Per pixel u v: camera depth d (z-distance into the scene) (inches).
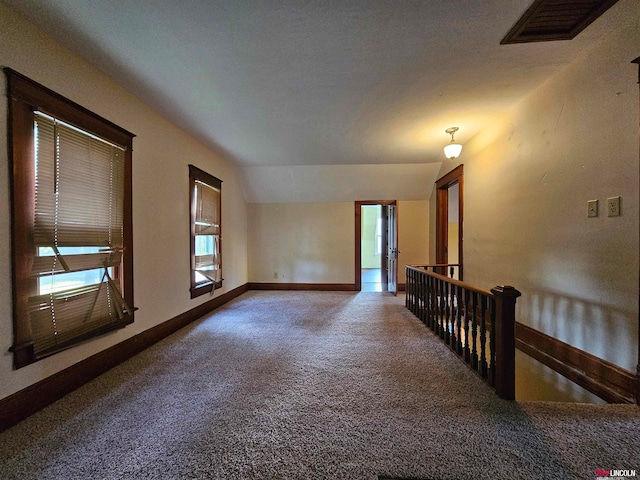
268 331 132.7
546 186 97.7
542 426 63.2
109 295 93.8
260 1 62.7
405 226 240.4
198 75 92.6
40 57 72.2
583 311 82.9
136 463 54.2
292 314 163.6
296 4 63.7
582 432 61.1
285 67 88.4
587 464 52.8
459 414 68.2
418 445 58.3
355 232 241.6
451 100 110.3
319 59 84.4
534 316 103.8
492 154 132.1
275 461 54.6
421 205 239.8
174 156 132.5
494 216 131.5
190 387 82.0
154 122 118.0
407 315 161.5
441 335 121.4
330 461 54.6
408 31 72.9
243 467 53.2
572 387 86.2
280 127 136.6
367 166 209.6
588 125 80.8
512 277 117.8
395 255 223.1
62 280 80.0
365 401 74.4
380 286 276.7
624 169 70.8
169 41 76.1
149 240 114.9
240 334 128.3
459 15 67.4
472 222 153.2
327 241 243.0
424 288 144.6
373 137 150.7
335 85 99.0
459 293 103.0
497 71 90.7
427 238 240.1
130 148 103.9
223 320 150.9
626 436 59.5
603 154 76.3
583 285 82.8
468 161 157.3
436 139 154.3
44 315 73.1
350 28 71.6
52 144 75.7
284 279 245.6
